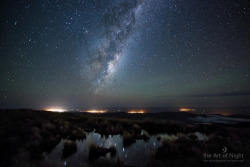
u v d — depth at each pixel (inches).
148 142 372.5
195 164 238.5
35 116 516.7
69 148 302.8
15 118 426.9
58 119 557.0
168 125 556.7
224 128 534.3
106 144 353.4
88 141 375.6
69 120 622.8
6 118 401.4
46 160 236.4
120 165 235.8
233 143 355.6
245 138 413.7
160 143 364.2
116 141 380.2
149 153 294.0
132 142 370.6
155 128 529.3
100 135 440.5
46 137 354.3
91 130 500.4
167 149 304.3
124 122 582.6
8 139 262.4
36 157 243.0
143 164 244.1
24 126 361.4
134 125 526.6
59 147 313.7
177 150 293.7
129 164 242.7
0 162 198.1
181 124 579.5
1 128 309.6
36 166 203.9
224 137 418.3
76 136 406.3
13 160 205.8
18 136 291.7
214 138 394.0
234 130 506.0
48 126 415.2
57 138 367.2
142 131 496.1
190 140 364.8
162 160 255.4
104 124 548.1
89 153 286.0
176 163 241.6
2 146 237.6
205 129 526.6
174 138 405.4
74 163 238.7
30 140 297.1
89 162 245.8
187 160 254.1
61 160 247.6
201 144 337.1
